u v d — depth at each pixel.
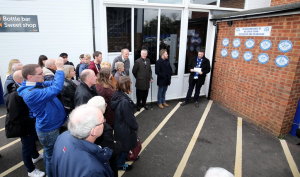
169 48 5.45
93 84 2.81
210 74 5.77
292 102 3.63
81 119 1.35
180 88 5.86
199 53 4.97
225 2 5.59
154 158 3.12
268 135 3.88
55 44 4.90
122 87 2.49
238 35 4.61
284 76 3.60
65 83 2.95
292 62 3.45
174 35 5.39
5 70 4.82
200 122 4.41
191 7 5.21
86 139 1.38
